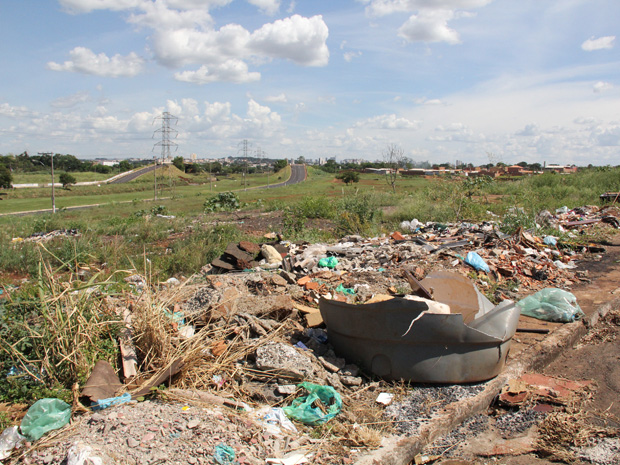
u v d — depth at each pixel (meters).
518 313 4.70
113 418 3.34
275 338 5.12
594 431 3.86
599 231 12.80
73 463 2.79
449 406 4.09
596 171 31.97
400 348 4.47
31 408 3.51
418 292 5.45
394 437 3.68
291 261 8.55
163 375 4.04
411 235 13.03
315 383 4.32
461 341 4.37
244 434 3.42
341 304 4.68
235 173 152.12
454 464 3.54
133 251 13.95
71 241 12.52
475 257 8.78
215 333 5.11
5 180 65.38
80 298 4.57
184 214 28.03
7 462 3.04
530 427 3.97
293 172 136.62
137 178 101.44
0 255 12.34
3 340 4.11
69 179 78.00
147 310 4.76
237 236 14.88
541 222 12.96
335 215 19.30
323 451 3.44
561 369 5.20
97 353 4.35
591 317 6.39
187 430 3.27
